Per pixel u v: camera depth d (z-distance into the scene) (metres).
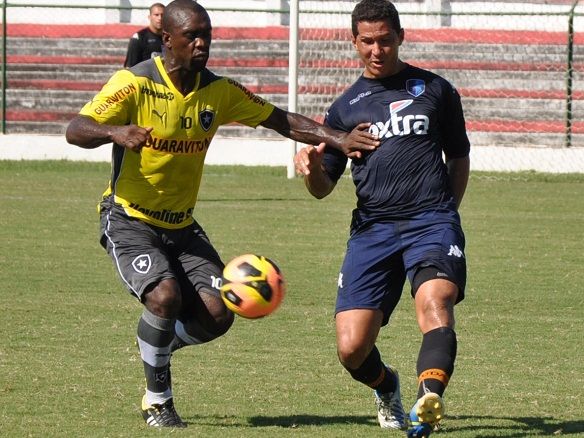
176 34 18.94
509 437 18.86
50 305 31.20
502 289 34.72
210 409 20.77
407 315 30.84
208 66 86.56
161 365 19.19
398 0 88.25
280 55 86.75
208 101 19.69
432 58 85.00
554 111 81.50
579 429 19.47
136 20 93.31
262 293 18.42
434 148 19.34
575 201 58.59
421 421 16.14
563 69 83.06
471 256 41.16
